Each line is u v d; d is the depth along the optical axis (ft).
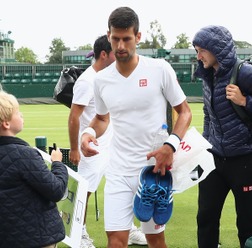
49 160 11.35
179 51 130.93
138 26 11.66
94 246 16.35
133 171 12.24
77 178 12.23
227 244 16.70
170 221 19.43
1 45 226.79
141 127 12.06
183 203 22.48
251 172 13.17
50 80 107.45
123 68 11.82
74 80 17.30
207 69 12.92
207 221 14.02
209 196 13.84
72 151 15.47
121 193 12.26
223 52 12.43
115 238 12.19
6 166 9.32
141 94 11.89
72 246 11.76
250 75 12.29
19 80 108.78
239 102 12.38
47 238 9.66
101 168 16.02
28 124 57.93
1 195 9.31
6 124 9.57
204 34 12.53
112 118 12.39
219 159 13.47
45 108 86.22
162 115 12.22
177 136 11.84
